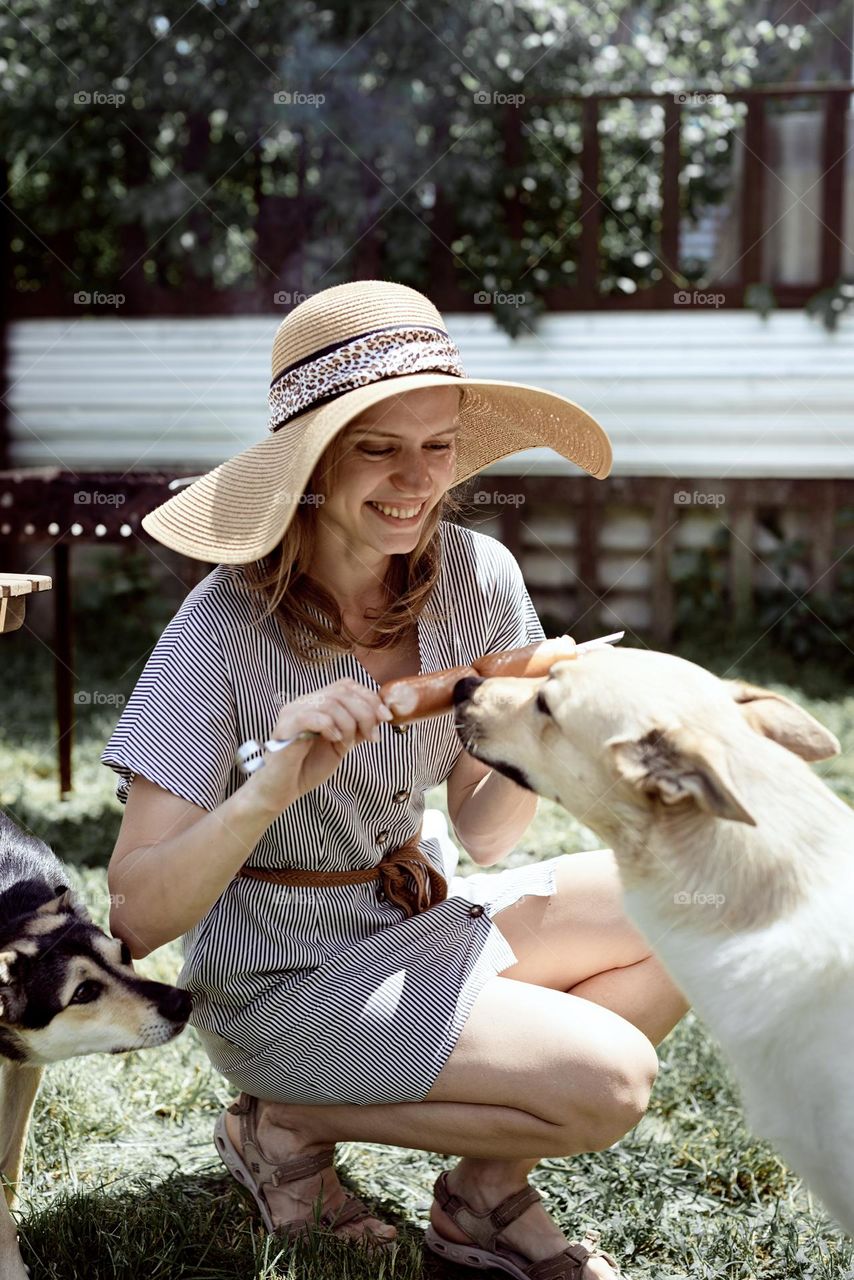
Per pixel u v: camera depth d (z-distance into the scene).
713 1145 2.72
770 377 7.83
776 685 6.96
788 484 7.86
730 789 1.78
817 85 7.70
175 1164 2.64
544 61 7.93
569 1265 2.22
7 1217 2.10
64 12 7.66
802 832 1.96
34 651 7.72
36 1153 2.61
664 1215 2.48
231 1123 2.47
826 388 7.78
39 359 8.23
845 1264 2.34
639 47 8.20
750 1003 1.92
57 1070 2.90
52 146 7.86
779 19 8.52
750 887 1.95
